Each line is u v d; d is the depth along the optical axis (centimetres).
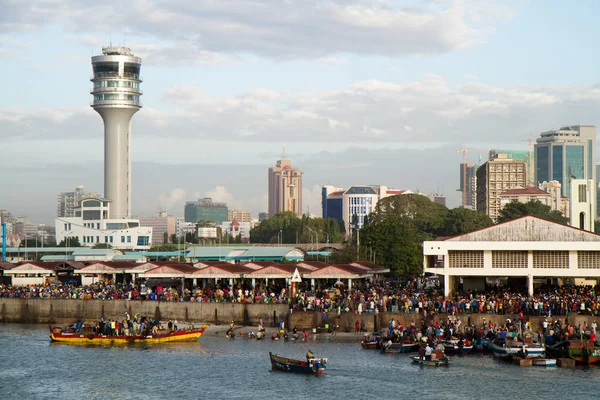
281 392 10906
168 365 12756
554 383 10994
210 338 15088
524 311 14088
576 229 15362
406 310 14888
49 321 17888
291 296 16288
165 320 16912
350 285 17975
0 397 11031
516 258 15612
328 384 11238
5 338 15725
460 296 15112
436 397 10431
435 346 12812
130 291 17988
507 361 12400
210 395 10869
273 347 14025
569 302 14150
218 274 18112
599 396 10344
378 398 10475
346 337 14762
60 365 12938
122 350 14112
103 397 10925
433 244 15850
